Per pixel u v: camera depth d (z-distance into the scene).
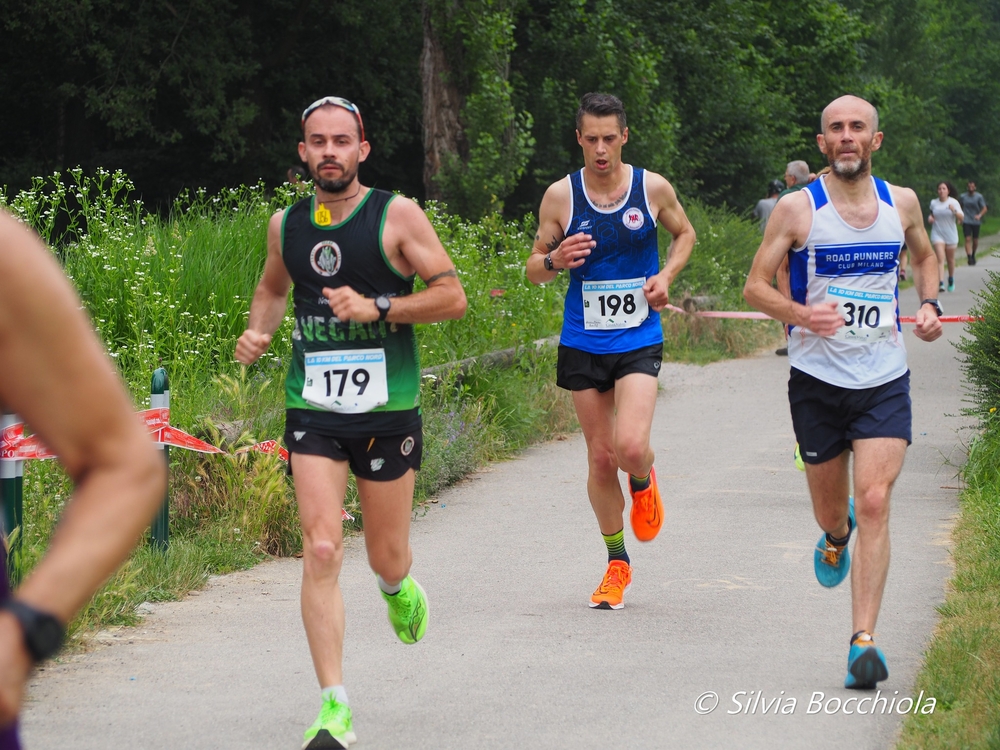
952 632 9.02
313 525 7.39
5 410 2.83
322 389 7.60
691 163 46.59
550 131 44.69
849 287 8.80
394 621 8.30
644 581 11.38
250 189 20.75
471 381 18.70
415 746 7.35
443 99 38.53
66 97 44.59
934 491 14.59
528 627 9.93
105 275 16.00
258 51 49.84
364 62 52.59
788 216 8.86
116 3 43.19
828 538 9.50
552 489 15.78
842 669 8.70
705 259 31.78
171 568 11.25
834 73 58.16
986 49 116.44
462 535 13.38
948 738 7.03
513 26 38.34
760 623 9.95
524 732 7.57
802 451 9.05
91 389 2.72
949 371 24.42
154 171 50.06
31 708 8.04
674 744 7.33
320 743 7.12
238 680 8.67
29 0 41.50
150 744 7.42
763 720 7.70
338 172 7.54
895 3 87.69
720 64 49.06
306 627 7.34
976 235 61.09
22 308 2.66
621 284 10.46
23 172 46.28
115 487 2.73
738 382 24.59
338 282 7.66
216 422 13.16
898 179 78.38
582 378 10.54
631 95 43.41
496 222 26.59
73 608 2.66
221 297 16.64
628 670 8.77
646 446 10.08
